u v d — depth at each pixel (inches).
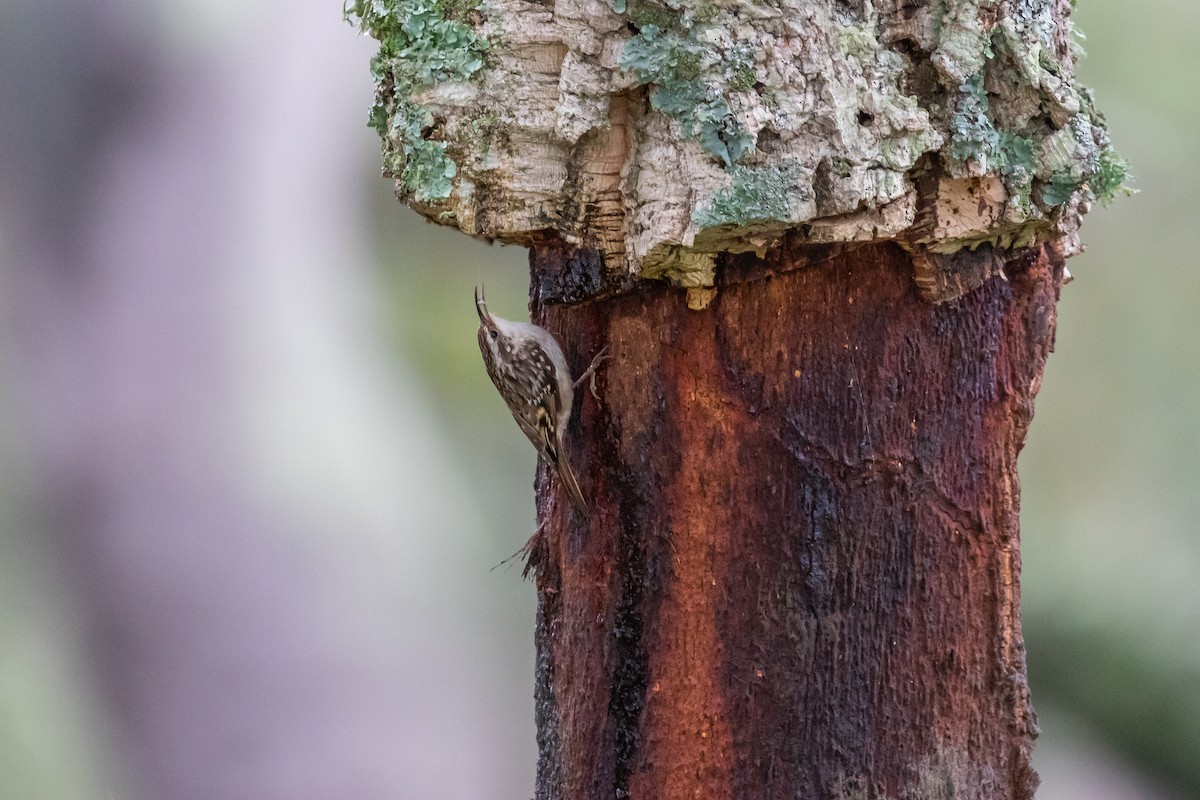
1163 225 491.2
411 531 372.5
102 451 342.3
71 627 354.6
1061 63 199.0
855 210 184.1
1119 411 493.4
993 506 210.2
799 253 194.2
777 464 203.8
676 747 211.8
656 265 192.4
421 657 353.4
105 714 348.2
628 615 215.2
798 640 204.7
